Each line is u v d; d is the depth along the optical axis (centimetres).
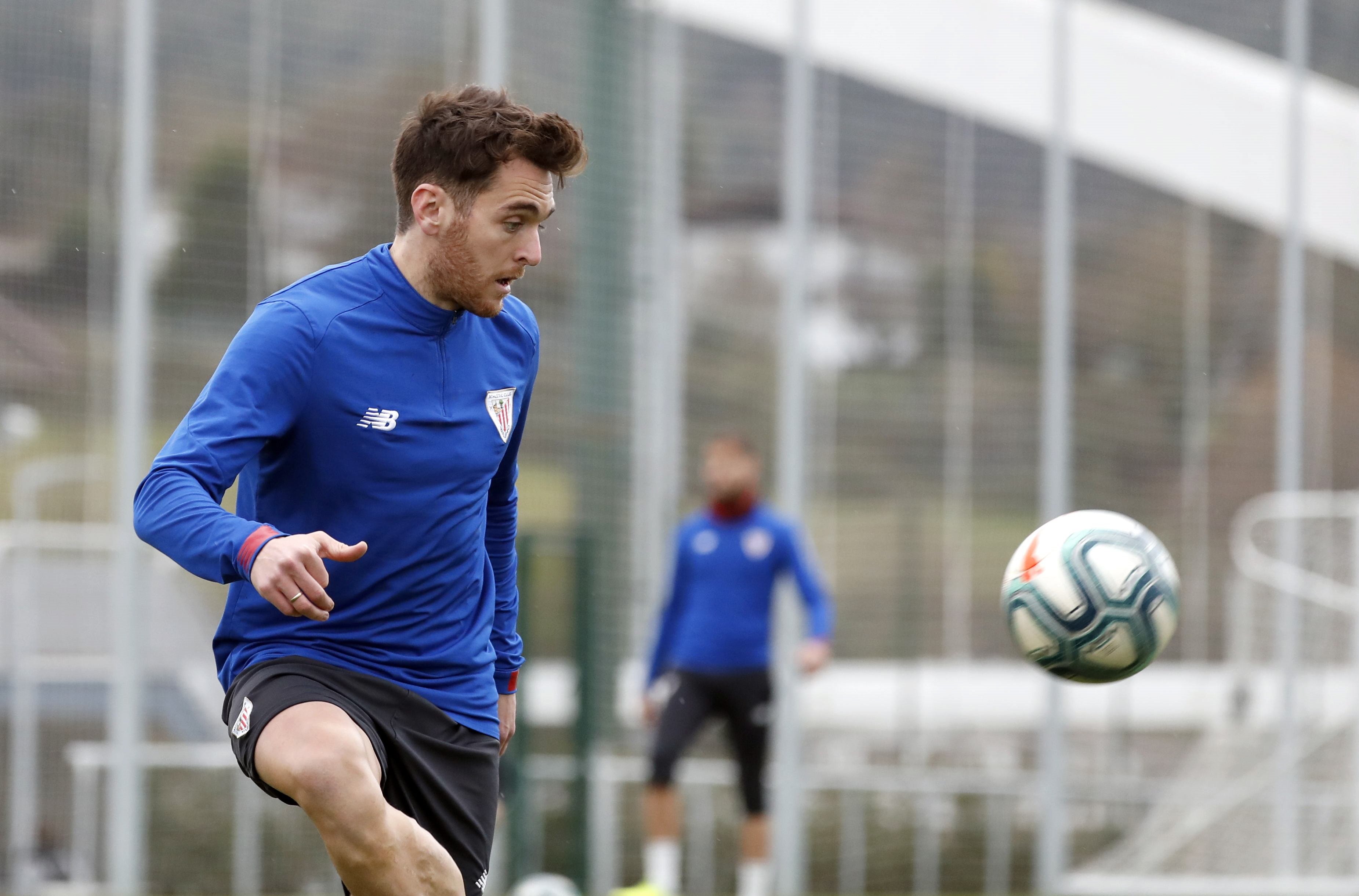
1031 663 1241
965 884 3275
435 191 1026
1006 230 3494
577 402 3219
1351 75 3734
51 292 2845
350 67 3078
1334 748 3412
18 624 2761
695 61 3372
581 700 2658
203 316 2938
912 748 3322
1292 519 3531
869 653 3344
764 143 3403
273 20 3020
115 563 2820
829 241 3419
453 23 3145
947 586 3400
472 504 1099
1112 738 3353
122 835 2770
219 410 986
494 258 1031
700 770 3175
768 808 3102
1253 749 3406
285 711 998
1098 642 1194
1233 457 3578
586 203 3256
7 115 2844
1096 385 3538
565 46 3247
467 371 1088
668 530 3269
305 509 1053
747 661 2781
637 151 3306
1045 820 3306
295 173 3030
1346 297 3684
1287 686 3444
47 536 2794
